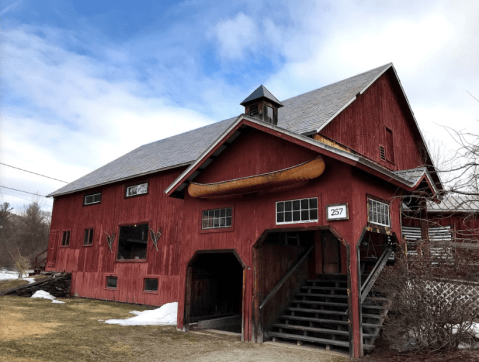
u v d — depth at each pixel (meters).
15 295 17.39
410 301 7.13
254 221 9.22
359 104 13.48
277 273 9.92
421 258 7.48
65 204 21.52
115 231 17.78
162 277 15.07
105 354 7.29
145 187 16.98
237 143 10.06
